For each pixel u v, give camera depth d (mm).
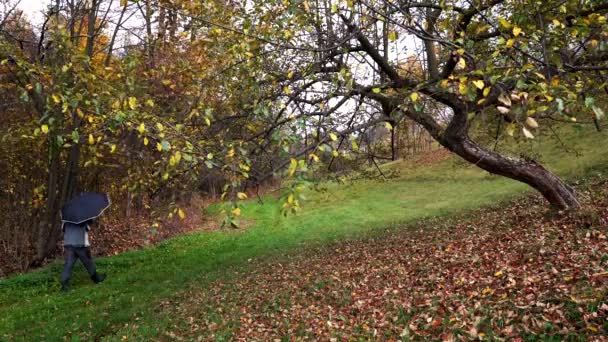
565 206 11758
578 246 9039
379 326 7871
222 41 8227
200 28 8492
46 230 18000
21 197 19156
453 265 10266
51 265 16688
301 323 8883
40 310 12289
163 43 11828
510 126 3932
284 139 4840
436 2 8516
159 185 8586
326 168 9008
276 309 10000
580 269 7633
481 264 9734
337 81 5891
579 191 16281
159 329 9758
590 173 20422
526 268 8555
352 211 26922
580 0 8398
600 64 7410
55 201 18109
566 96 4922
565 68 5879
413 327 7387
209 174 7051
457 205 23250
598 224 10258
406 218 22484
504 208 17359
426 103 8719
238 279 13664
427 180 31188
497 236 11953
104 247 21156
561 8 7012
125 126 5953
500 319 6754
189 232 24766
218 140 8133
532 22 6387
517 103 4129
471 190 26750
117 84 7316
